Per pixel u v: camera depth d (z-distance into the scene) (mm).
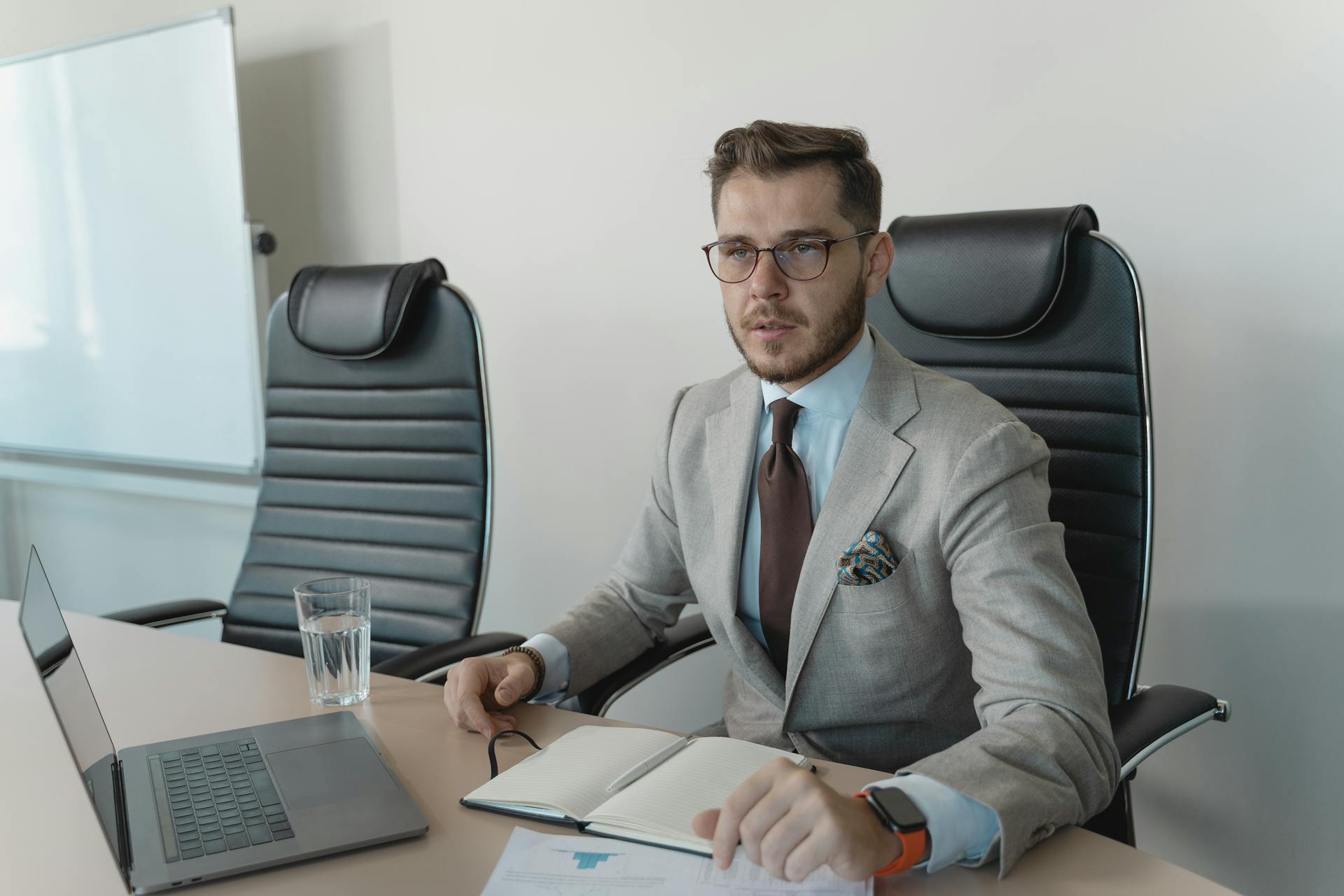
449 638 1681
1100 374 1333
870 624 1152
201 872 788
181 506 2975
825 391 1219
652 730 1051
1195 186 1655
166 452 2766
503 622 2531
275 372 1932
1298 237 1589
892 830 754
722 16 2043
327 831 847
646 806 857
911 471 1146
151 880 777
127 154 2691
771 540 1240
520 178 2338
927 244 1432
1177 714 1165
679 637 1458
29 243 2965
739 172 1148
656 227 2174
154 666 1304
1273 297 1617
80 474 2990
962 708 1215
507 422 2449
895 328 1494
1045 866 796
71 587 3303
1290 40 1561
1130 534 1312
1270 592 1673
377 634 1750
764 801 767
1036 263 1334
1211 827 1762
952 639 1172
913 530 1139
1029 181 1789
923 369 1257
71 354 2924
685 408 1415
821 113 1967
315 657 1143
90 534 3211
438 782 955
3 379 3111
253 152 2762
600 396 2303
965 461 1096
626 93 2172
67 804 932
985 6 1790
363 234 2604
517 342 2404
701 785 902
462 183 2426
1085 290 1333
